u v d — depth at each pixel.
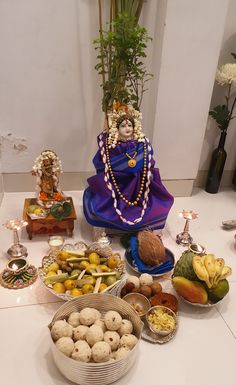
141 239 1.68
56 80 2.11
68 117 2.22
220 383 1.23
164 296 1.47
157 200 1.88
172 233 2.04
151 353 1.32
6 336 1.35
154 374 1.24
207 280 1.41
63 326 1.20
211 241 1.99
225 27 2.15
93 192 1.88
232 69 2.10
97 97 2.20
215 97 2.35
